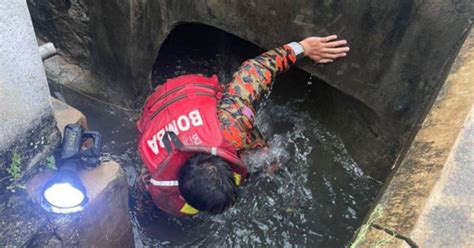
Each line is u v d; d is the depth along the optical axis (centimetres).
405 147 206
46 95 168
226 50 322
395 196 147
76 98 327
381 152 247
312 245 262
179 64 328
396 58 213
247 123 217
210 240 270
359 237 138
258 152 252
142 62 292
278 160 282
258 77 224
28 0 309
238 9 244
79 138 180
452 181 142
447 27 194
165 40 308
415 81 214
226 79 324
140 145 217
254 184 279
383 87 226
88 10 284
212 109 209
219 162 194
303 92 294
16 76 151
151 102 232
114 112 323
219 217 274
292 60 231
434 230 132
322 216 269
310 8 222
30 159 173
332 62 235
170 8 262
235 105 215
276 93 305
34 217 173
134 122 318
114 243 214
